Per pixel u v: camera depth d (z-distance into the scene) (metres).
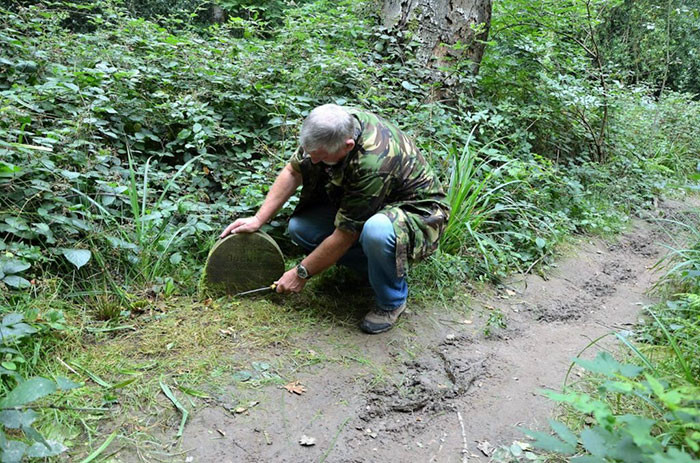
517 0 5.37
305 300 2.82
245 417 2.00
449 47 4.59
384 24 4.71
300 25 4.53
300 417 2.03
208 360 2.27
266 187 3.14
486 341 2.71
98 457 1.74
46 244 2.61
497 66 5.16
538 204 4.18
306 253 2.98
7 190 2.58
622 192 5.23
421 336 2.67
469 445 1.99
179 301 2.66
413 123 3.89
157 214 2.79
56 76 3.37
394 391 2.24
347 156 2.30
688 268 3.18
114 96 3.33
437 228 2.56
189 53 3.88
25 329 1.97
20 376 1.88
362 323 2.64
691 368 2.13
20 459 1.52
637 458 1.32
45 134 2.89
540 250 3.69
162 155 3.33
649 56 8.27
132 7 8.38
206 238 3.01
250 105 3.64
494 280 3.34
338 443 1.94
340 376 2.29
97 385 2.04
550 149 5.24
